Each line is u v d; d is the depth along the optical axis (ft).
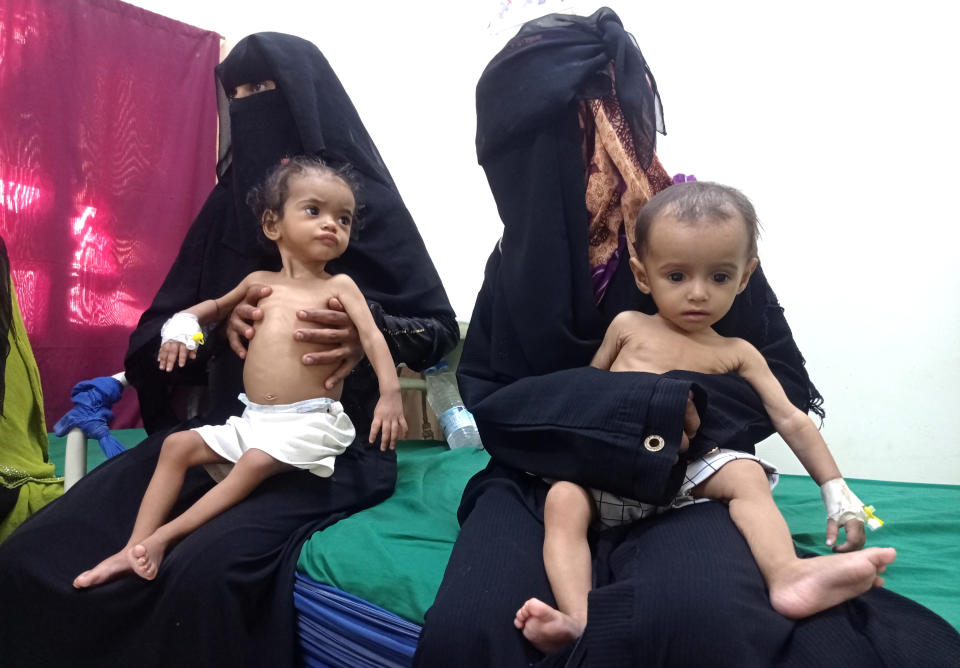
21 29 11.11
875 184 8.50
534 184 5.69
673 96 9.91
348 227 6.32
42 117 11.25
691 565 3.64
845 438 8.77
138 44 12.37
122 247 12.10
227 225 7.45
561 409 4.61
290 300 6.08
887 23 8.43
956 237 8.05
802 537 5.47
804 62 8.95
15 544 5.13
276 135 7.34
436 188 12.25
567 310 5.61
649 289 5.09
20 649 4.91
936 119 8.16
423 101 12.38
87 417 6.41
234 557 4.63
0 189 10.84
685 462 4.41
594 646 3.42
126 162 12.18
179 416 7.68
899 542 5.54
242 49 7.39
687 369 4.91
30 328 11.05
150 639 4.59
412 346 6.93
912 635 3.44
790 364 5.53
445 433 9.35
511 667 3.57
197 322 6.12
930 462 8.28
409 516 5.61
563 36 5.97
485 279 6.33
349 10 13.07
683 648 3.33
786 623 3.41
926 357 8.27
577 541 4.19
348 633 4.42
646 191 5.66
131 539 5.02
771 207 9.15
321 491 5.50
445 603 3.82
